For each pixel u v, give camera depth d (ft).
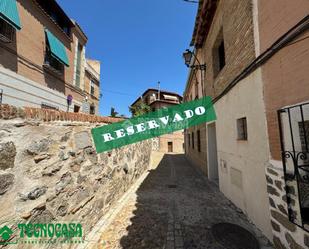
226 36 15.74
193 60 33.94
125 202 15.65
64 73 34.73
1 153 5.22
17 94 23.36
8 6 20.56
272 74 9.10
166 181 23.71
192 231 10.78
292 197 7.80
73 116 9.49
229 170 15.69
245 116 12.19
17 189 5.78
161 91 108.47
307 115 7.01
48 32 28.91
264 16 9.72
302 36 7.18
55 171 7.73
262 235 10.28
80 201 9.76
